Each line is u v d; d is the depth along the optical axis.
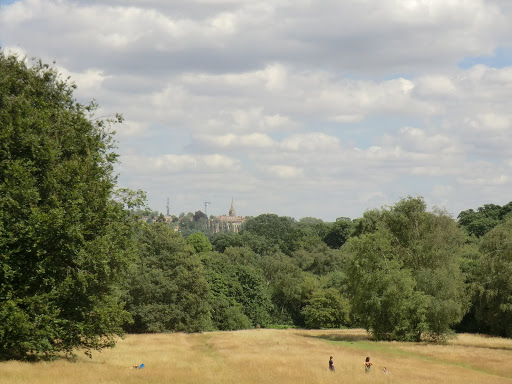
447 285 63.53
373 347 56.16
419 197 71.81
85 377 24.94
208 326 85.50
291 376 31.00
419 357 49.53
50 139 27.97
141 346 49.06
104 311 30.00
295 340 59.91
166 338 60.38
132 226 32.84
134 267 43.56
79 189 27.77
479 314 76.81
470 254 93.19
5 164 25.95
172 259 77.75
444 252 67.88
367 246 65.88
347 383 29.61
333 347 53.50
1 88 26.97
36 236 25.08
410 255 68.38
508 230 70.69
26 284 26.08
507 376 38.75
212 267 99.31
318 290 104.62
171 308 75.50
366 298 64.56
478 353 52.09
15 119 26.64
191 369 32.22
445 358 48.12
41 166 27.62
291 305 114.00
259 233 192.38
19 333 25.33
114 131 33.44
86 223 28.09
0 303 24.86
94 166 29.45
